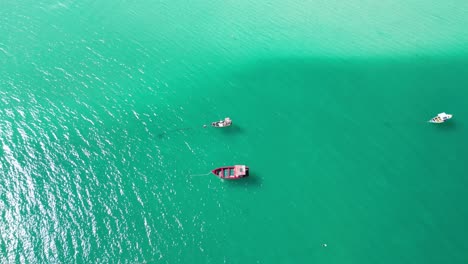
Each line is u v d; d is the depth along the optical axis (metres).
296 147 69.50
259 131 72.00
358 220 59.47
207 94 79.19
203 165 65.88
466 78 83.12
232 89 80.56
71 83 79.38
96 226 56.59
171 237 56.25
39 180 61.88
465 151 68.94
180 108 75.69
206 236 56.75
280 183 64.06
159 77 82.44
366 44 92.69
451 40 93.62
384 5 107.38
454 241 56.81
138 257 53.69
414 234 57.72
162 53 88.62
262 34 95.56
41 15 97.88
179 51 89.44
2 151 65.62
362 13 104.00
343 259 54.62
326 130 72.56
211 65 86.31
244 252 55.19
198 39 93.19
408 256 55.09
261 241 56.53
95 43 90.00
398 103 77.62
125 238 55.56
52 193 60.25
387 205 61.44
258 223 58.72
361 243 56.62
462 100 77.94
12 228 55.62
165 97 77.94
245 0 108.56
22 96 75.69
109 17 98.69
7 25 93.38
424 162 67.31
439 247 56.19
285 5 107.00
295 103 77.81
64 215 57.59
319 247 55.94
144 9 102.69
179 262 53.59
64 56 85.75
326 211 60.47
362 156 68.31
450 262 54.44
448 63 87.06
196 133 70.94
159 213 58.91
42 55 85.50
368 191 63.25
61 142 67.75
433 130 72.44
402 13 104.06
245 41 93.25
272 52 90.31
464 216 59.88
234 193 62.56
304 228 58.34
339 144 70.19
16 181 61.47
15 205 58.34
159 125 72.00
